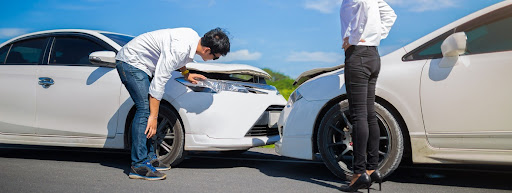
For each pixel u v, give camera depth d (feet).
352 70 9.54
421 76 10.30
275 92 14.82
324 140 11.25
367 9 9.32
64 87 14.28
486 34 10.01
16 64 15.31
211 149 12.79
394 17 10.09
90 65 14.37
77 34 15.02
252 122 13.32
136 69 11.80
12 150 18.62
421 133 10.22
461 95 9.82
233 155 17.31
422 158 10.26
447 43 9.60
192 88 13.07
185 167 13.91
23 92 14.74
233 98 13.25
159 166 12.89
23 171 12.54
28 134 14.67
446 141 10.02
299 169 13.69
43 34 15.52
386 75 10.64
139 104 11.81
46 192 9.69
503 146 9.47
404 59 10.73
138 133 11.65
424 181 11.34
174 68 11.40
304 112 11.71
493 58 9.67
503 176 11.97
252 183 11.12
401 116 10.68
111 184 10.77
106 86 13.80
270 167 14.16
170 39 11.43
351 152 11.37
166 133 13.42
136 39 11.92
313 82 11.86
